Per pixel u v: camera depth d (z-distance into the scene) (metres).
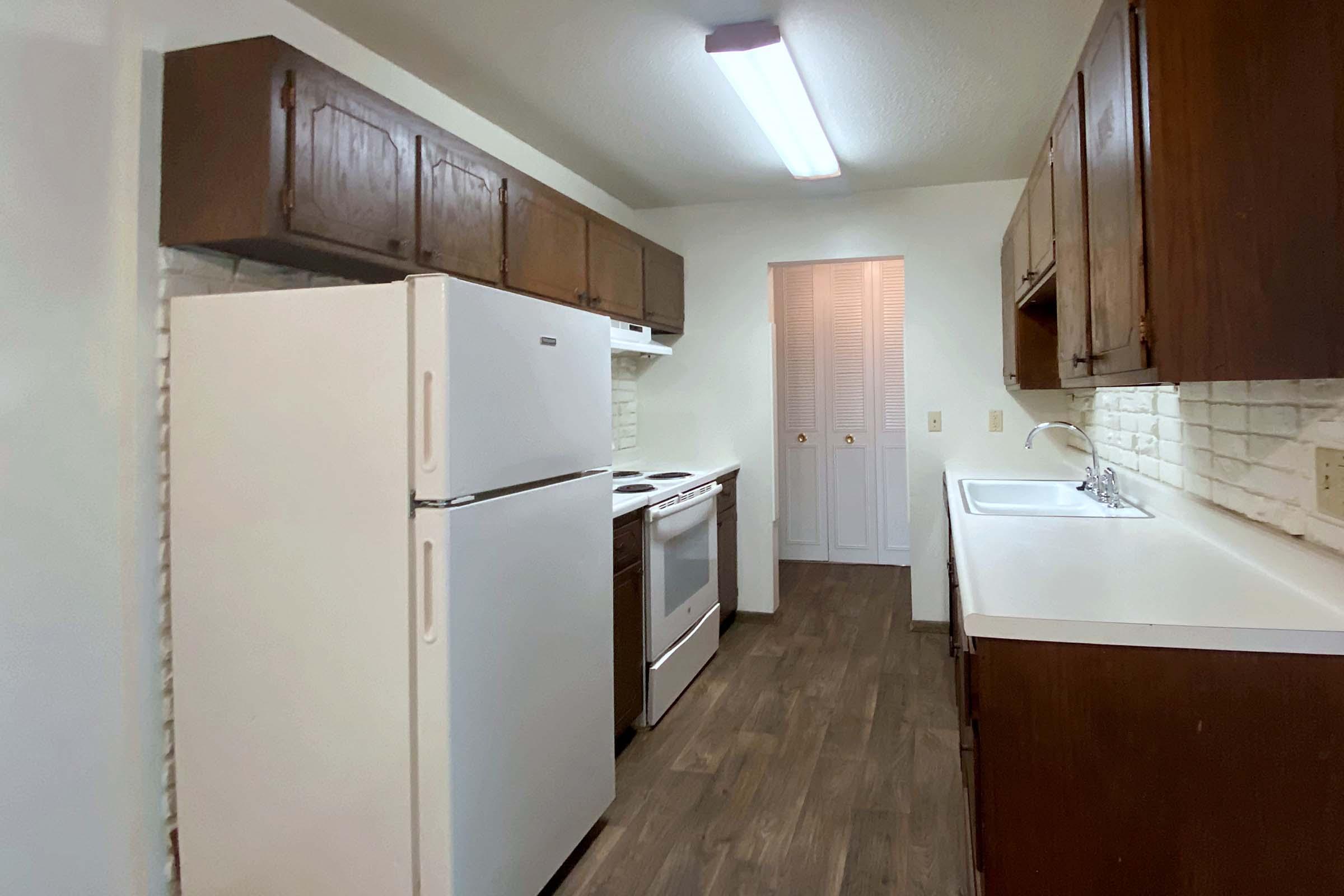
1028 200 2.64
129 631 1.60
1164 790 1.24
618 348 3.19
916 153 3.23
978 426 3.74
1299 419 1.42
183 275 1.68
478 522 1.53
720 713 2.91
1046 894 1.29
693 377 4.16
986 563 1.66
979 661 1.29
